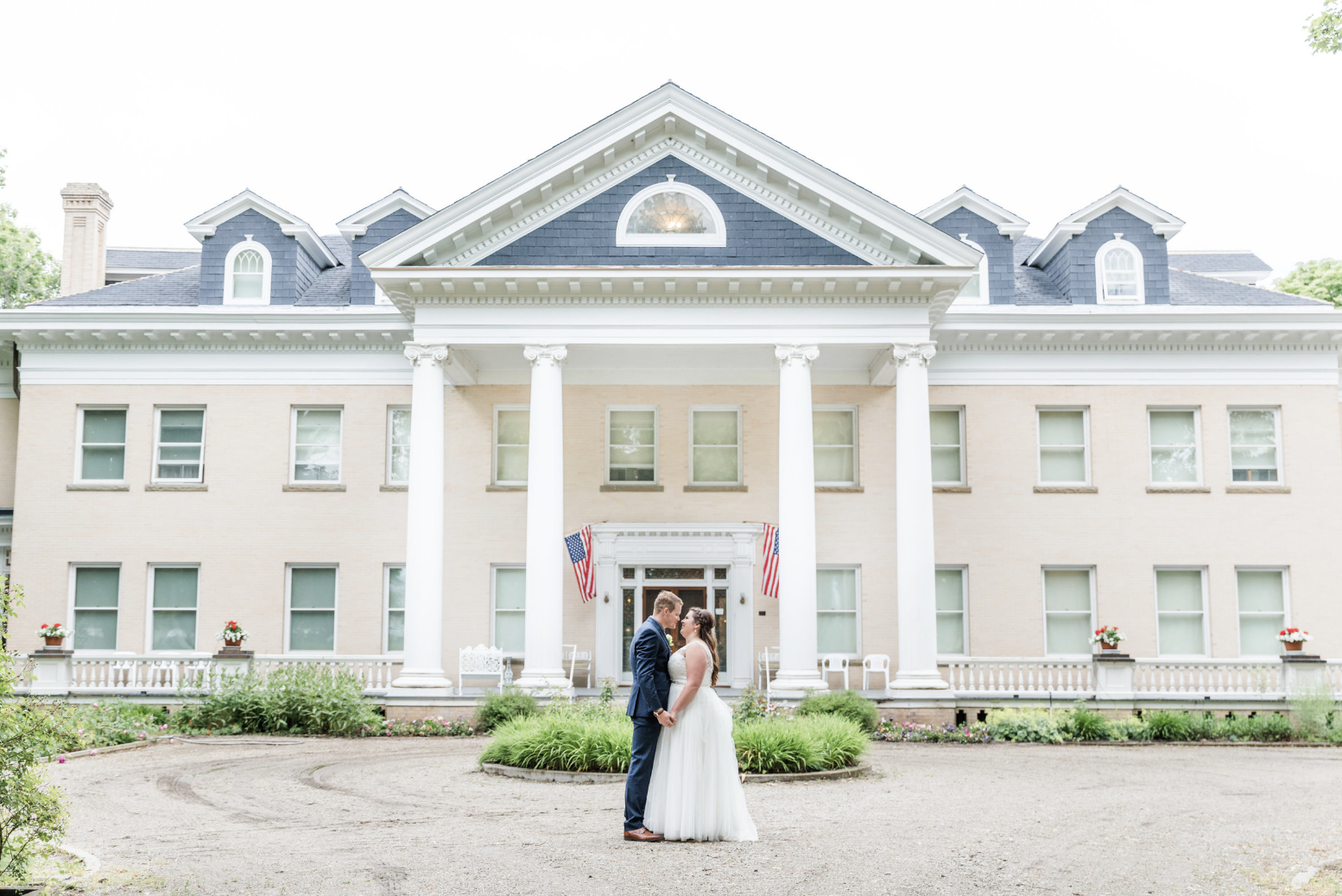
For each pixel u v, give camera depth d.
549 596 24.39
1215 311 28.47
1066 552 28.73
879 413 29.34
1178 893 8.61
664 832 10.19
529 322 25.39
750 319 25.41
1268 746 22.55
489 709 22.84
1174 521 28.81
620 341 25.36
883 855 9.73
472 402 29.44
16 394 30.67
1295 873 9.38
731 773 10.34
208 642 28.56
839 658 28.02
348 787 14.44
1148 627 28.53
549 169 25.42
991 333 28.69
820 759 15.59
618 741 15.11
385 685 27.61
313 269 32.00
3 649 8.05
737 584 28.67
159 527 28.92
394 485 29.02
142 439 29.22
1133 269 29.91
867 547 28.97
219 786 14.72
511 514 29.09
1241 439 29.20
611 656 28.48
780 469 25.06
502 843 10.16
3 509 29.91
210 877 8.77
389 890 8.32
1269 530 28.77
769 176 25.69
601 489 29.14
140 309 28.81
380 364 29.45
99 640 28.78
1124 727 23.27
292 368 29.44
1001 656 28.45
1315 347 29.20
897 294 25.30
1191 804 13.57
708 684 10.48
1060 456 29.34
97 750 18.95
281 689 23.12
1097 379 29.17
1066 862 9.68
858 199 25.22
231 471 29.11
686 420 29.48
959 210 30.17
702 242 25.72
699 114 25.55
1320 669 25.34
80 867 9.14
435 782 14.90
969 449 29.02
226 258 30.02
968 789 14.59
